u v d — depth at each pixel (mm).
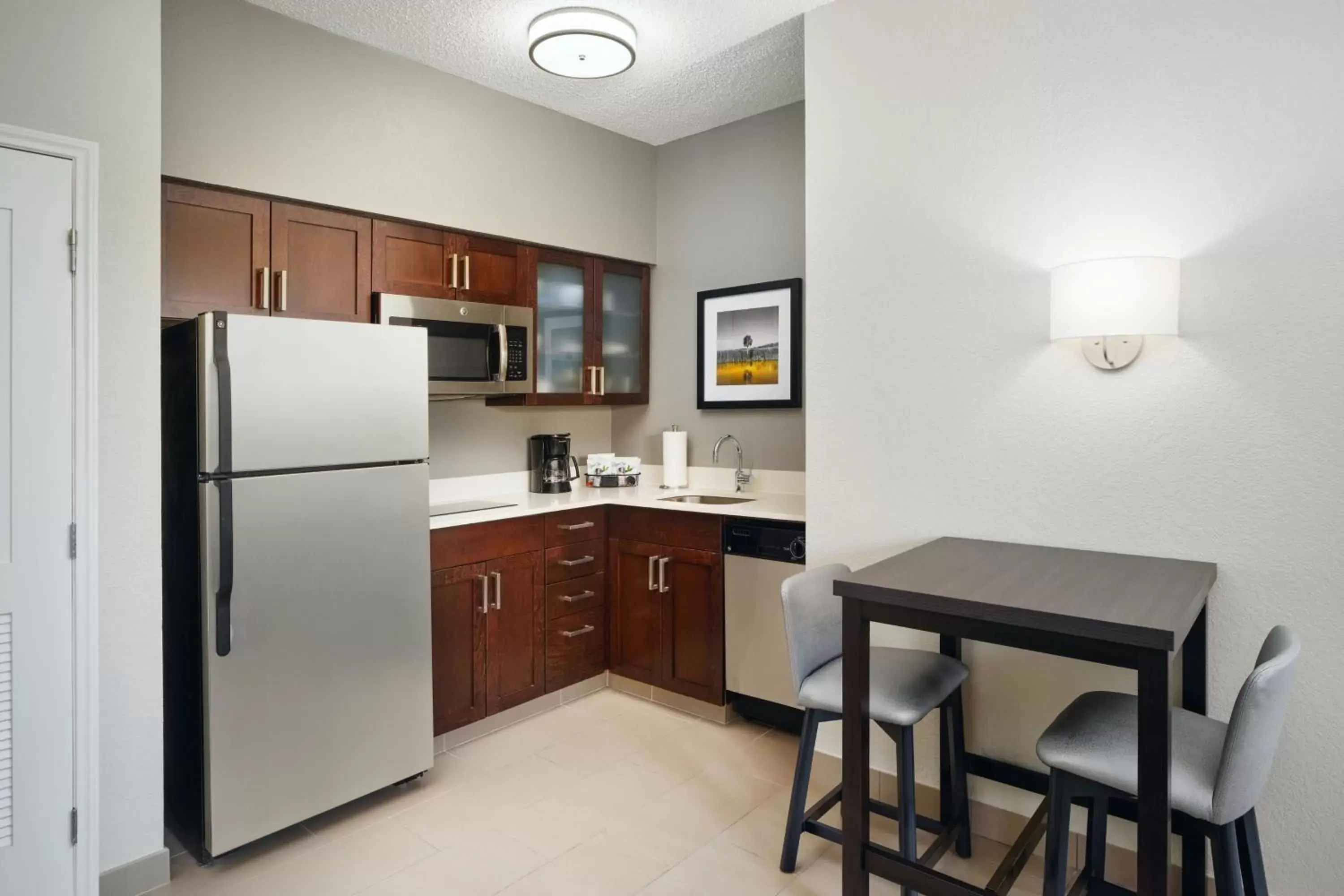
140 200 2043
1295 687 1853
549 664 3285
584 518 3416
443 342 3068
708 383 3781
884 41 2416
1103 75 2061
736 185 3680
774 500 3404
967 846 2199
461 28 2723
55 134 1889
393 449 2496
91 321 1943
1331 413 1800
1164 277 1899
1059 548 2146
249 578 2182
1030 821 1994
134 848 2062
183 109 2422
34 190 1860
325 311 2785
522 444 3797
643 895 2061
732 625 3090
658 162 3994
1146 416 2021
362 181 2844
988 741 2295
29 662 1868
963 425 2309
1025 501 2211
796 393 3479
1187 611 1491
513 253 3377
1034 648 1505
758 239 3607
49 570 1891
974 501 2297
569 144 3570
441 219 3078
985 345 2264
